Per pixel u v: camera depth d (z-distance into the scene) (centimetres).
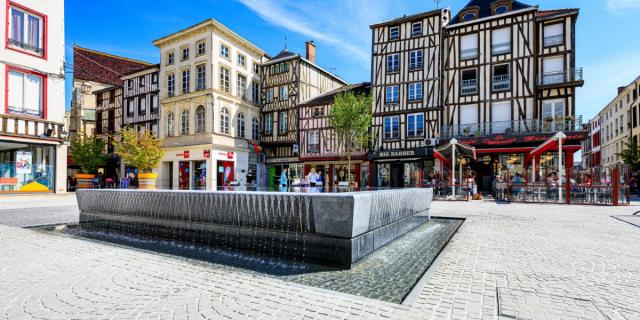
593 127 4103
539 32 1784
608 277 300
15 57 1427
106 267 321
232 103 2381
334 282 298
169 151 2397
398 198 513
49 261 341
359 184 2198
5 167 1395
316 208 367
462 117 1923
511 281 286
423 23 2023
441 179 1709
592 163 4153
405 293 269
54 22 1573
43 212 860
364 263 365
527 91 1770
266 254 411
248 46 2527
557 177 1342
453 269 323
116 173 2848
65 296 246
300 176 2508
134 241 496
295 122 2481
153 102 2594
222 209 459
